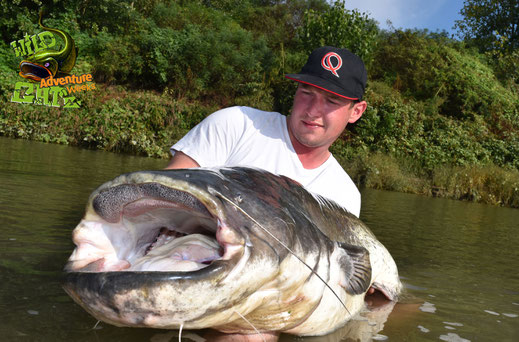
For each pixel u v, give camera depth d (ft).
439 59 69.67
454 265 10.84
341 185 8.10
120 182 3.97
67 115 42.65
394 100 55.62
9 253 7.12
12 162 20.44
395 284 8.43
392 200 28.35
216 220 4.17
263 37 82.64
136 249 4.51
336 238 6.32
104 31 61.87
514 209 35.32
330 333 5.89
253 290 4.33
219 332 5.16
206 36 67.21
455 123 57.52
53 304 5.32
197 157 7.43
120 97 49.67
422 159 49.34
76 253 4.17
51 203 11.76
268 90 64.69
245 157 7.48
